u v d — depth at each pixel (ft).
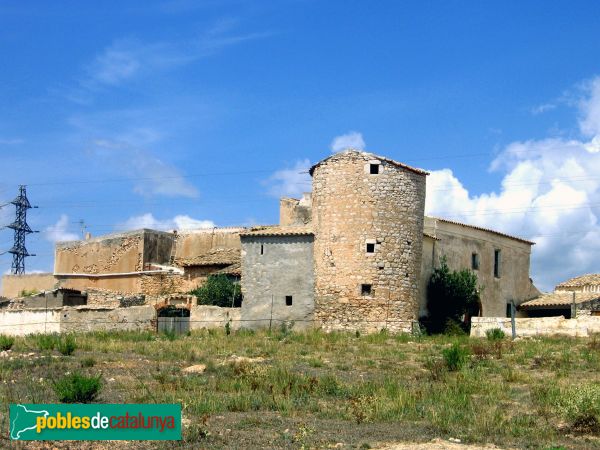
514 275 196.24
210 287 170.81
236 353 115.03
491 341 131.23
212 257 196.24
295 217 187.01
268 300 159.02
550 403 77.82
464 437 64.95
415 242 157.38
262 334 145.18
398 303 152.87
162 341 131.44
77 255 217.36
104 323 160.76
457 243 178.29
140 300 176.86
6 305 188.85
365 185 154.92
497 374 98.27
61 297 187.62
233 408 75.05
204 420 67.51
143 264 206.80
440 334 156.04
